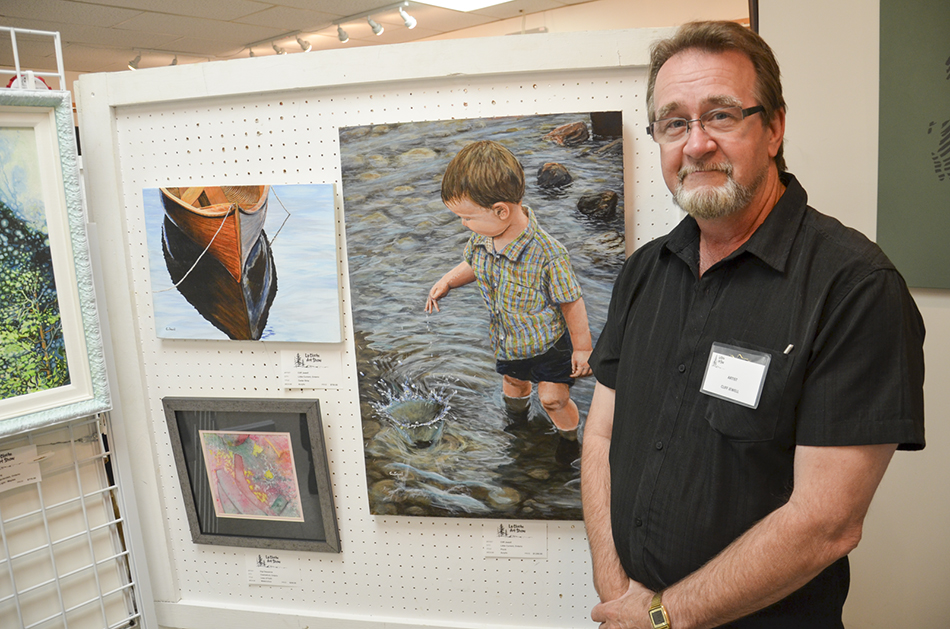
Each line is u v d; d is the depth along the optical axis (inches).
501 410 48.9
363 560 53.8
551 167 44.9
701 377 36.1
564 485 49.1
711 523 34.9
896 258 57.7
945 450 58.4
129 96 49.8
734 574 32.8
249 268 49.9
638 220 46.3
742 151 34.3
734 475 34.4
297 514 53.6
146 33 256.1
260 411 51.8
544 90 45.3
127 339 53.0
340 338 49.8
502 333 47.8
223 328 51.3
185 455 54.2
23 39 242.4
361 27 278.2
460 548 52.2
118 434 50.4
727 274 36.4
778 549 31.9
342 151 47.1
